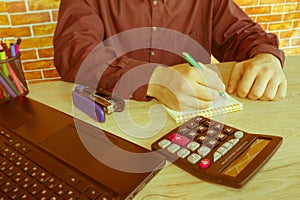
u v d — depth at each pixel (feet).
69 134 1.71
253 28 3.07
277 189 1.37
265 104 2.11
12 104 2.06
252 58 2.50
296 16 7.53
